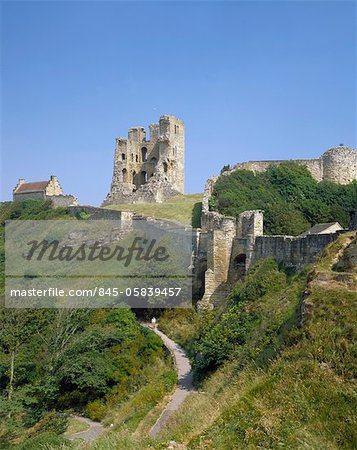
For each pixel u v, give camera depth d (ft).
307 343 64.39
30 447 100.12
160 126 326.24
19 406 124.06
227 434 57.67
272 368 65.31
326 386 57.62
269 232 205.87
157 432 82.02
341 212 230.07
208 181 240.73
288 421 55.26
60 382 140.46
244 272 159.43
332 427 53.01
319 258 82.99
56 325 157.69
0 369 147.84
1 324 166.20
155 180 298.15
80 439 97.35
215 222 182.80
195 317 154.92
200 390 100.48
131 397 123.44
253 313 113.70
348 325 63.41
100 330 152.66
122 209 264.11
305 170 266.36
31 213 327.26
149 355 141.69
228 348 107.14
